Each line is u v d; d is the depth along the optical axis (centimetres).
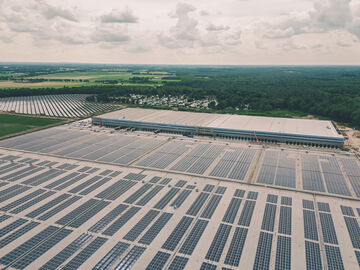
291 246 7506
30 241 7688
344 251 7331
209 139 17912
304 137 16475
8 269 6694
